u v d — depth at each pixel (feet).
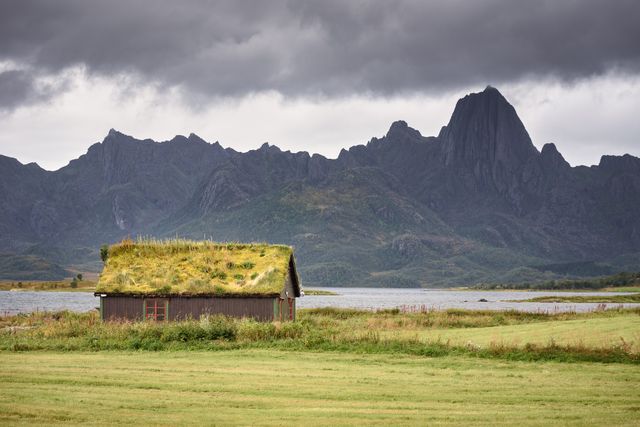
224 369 172.24
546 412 126.82
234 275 313.32
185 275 312.29
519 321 350.84
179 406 129.18
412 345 210.79
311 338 219.41
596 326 258.98
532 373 169.99
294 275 331.98
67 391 141.28
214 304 305.53
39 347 213.66
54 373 162.50
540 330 256.93
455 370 174.19
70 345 215.31
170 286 306.55
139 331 230.48
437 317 369.09
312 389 146.92
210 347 213.25
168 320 304.91
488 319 356.59
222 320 251.19
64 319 321.93
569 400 138.41
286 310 323.37
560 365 182.09
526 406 132.57
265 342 220.84
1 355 199.00
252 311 303.89
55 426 112.27
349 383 154.40
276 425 114.52
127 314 306.76
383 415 122.83
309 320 329.52
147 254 324.19
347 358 192.65
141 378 157.38
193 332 225.76
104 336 228.84
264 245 328.49
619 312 395.55
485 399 138.62
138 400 133.49
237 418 119.65
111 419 117.80
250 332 228.43
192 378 158.40
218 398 136.77
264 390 145.28
